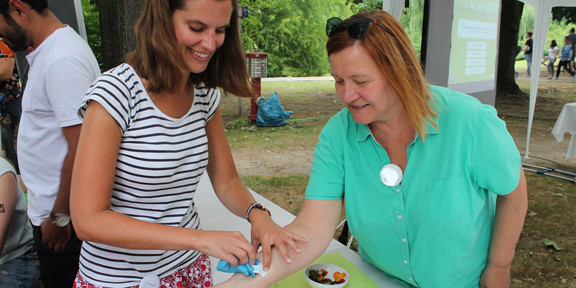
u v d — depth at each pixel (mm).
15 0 1219
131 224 891
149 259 1042
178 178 1024
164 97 976
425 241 1135
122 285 1022
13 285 1683
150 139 943
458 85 5031
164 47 893
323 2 16672
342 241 1888
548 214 3410
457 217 1083
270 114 6762
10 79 2916
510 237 1154
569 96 10062
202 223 2146
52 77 1250
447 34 4621
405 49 967
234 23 1052
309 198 1243
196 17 869
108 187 887
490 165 1043
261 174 4426
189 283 1175
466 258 1165
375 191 1164
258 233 1140
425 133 1062
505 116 7836
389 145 1142
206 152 1104
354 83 980
